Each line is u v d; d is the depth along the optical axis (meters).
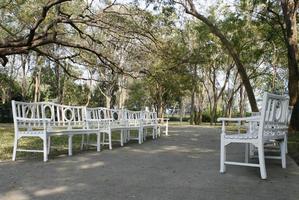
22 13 13.39
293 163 5.98
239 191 3.94
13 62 35.47
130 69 14.31
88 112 8.57
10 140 10.47
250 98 16.25
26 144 9.27
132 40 13.66
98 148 7.94
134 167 5.53
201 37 20.41
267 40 19.89
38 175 4.82
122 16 13.13
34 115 6.89
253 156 6.57
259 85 40.03
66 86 37.09
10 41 11.70
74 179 4.55
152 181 4.45
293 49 14.88
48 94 39.16
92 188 4.05
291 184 4.31
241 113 38.38
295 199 3.62
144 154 7.27
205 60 14.68
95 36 14.20
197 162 6.09
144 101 43.84
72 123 8.12
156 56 13.95
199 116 35.81
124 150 8.07
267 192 3.90
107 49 14.00
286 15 15.10
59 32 13.21
